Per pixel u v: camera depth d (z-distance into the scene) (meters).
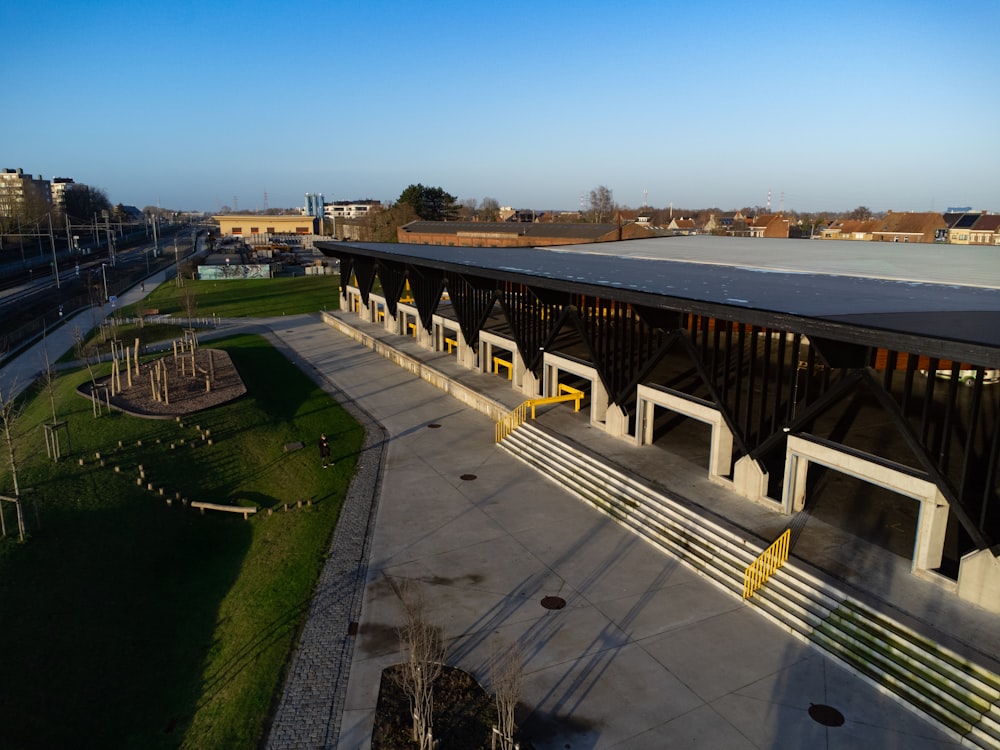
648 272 30.00
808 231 167.88
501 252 46.47
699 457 26.58
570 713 14.38
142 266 133.38
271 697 15.23
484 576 19.92
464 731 13.86
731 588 18.84
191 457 29.61
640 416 27.66
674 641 16.80
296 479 28.08
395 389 41.69
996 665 14.09
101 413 34.41
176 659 17.73
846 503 22.16
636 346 31.73
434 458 29.78
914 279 27.19
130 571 21.34
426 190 145.12
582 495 25.28
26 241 164.75
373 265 60.91
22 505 23.92
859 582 17.39
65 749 14.80
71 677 16.80
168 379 41.53
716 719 14.20
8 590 19.17
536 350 34.84
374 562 20.83
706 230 174.75
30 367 50.25
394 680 15.53
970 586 16.36
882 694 14.89
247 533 24.16
